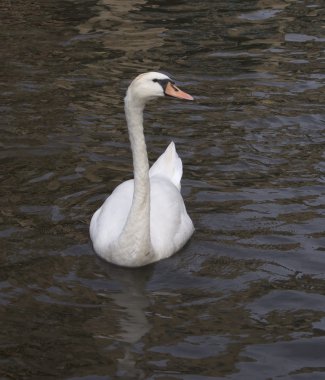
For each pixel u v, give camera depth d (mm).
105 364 9367
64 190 13414
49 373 9211
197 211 12883
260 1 22953
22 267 11312
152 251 11547
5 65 18375
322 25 21250
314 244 11977
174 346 9711
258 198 13234
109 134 15484
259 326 10133
